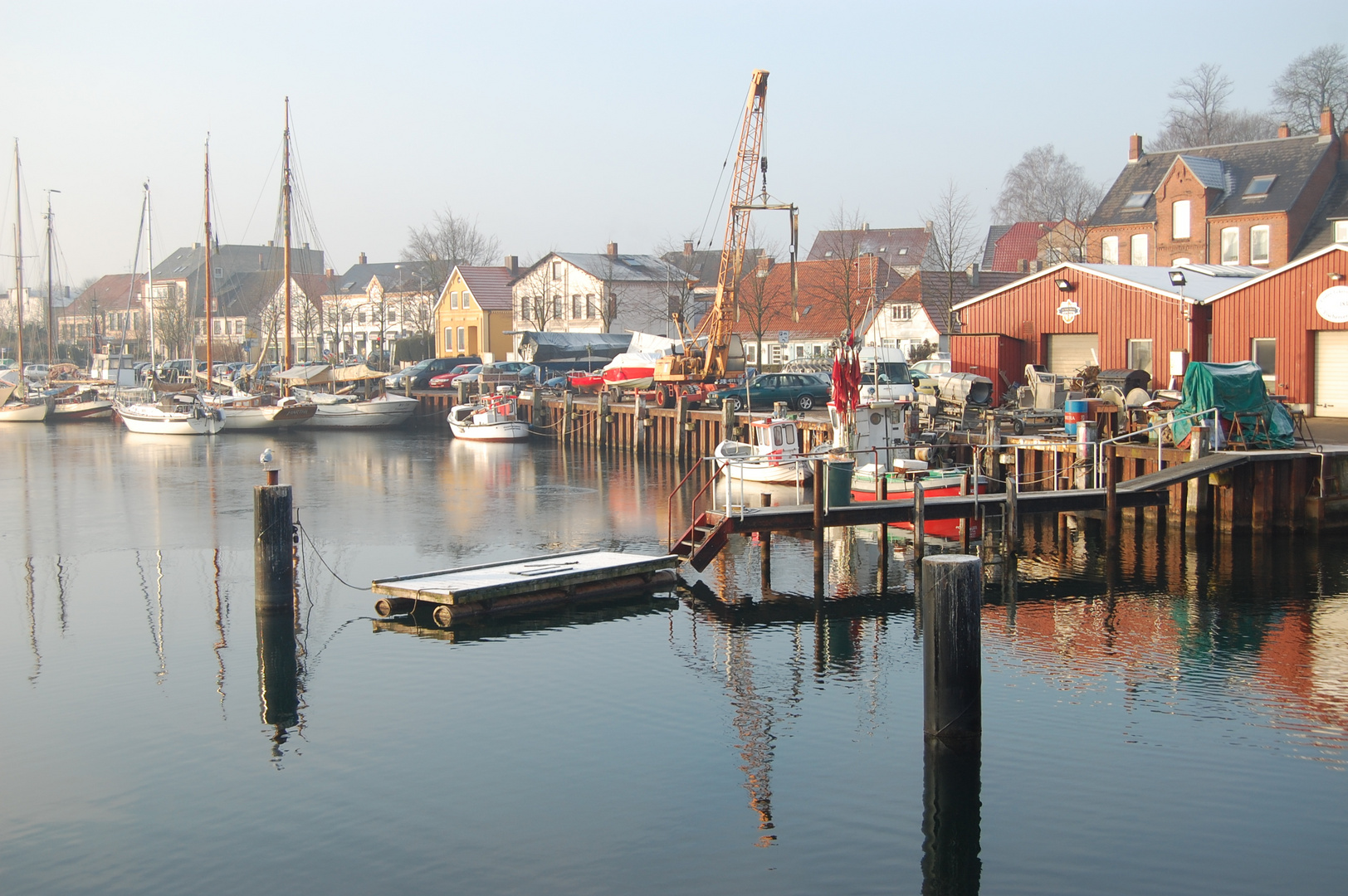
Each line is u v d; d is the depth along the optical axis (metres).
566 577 19.19
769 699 14.43
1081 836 10.46
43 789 11.87
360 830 10.84
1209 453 23.84
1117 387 29.94
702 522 21.56
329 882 9.86
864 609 19.30
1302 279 32.44
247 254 144.50
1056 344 39.41
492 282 90.50
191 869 10.14
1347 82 84.62
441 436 56.56
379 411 58.69
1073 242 76.06
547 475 39.69
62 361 110.81
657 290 82.81
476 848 10.41
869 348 47.25
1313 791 11.34
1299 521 24.33
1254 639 16.81
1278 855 10.07
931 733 12.31
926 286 68.06
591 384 57.91
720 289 49.78
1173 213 62.28
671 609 19.27
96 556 24.78
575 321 82.94
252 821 11.05
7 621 18.89
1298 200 57.75
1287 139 61.19
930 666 12.27
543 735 13.21
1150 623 17.80
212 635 17.89
